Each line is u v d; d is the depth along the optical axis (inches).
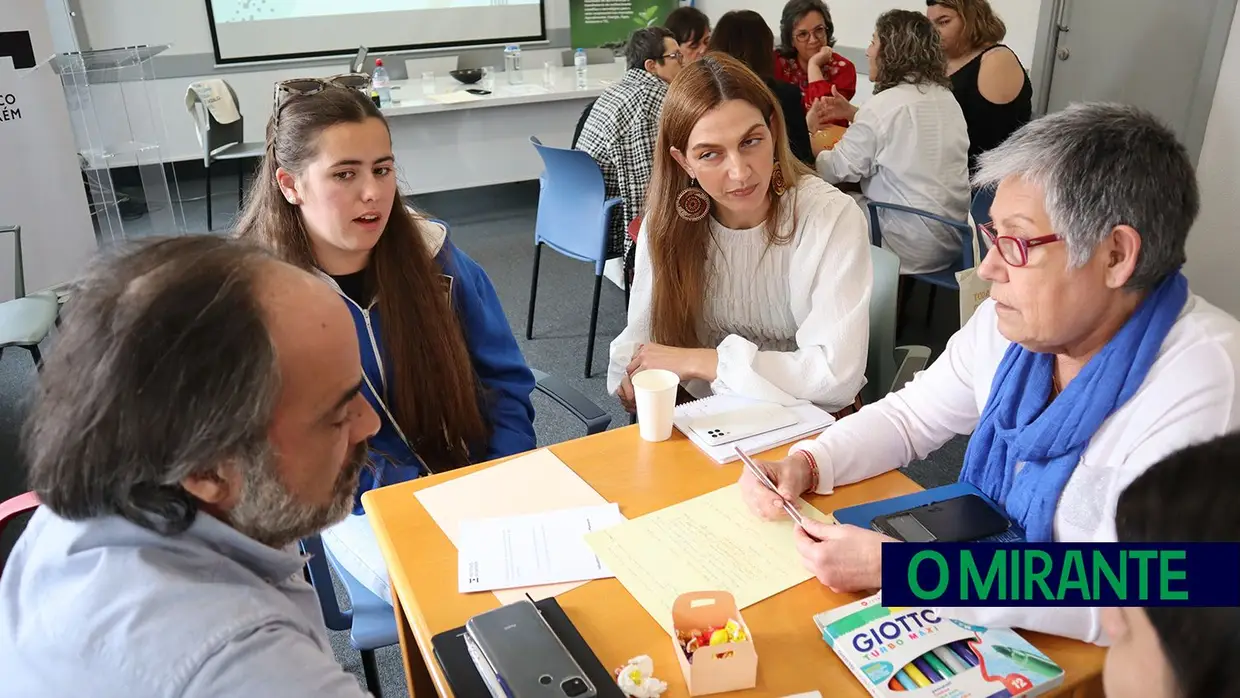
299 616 30.6
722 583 41.1
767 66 133.7
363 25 222.4
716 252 70.4
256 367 26.5
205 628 26.9
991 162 41.4
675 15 150.3
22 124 127.0
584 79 209.8
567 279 165.8
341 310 30.0
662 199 69.2
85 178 142.9
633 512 47.3
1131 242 37.2
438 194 227.3
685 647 35.7
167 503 27.5
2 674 27.9
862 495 49.0
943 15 134.0
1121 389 39.9
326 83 60.6
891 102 116.5
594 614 39.4
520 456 54.1
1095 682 34.8
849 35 201.6
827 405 64.2
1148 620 14.2
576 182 121.5
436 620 39.6
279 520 29.9
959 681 33.9
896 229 119.2
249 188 67.9
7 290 131.4
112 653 26.5
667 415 54.4
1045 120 39.7
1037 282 39.4
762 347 74.0
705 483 50.1
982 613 36.4
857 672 34.7
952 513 44.5
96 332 26.1
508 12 236.4
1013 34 158.9
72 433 26.0
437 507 48.7
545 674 33.6
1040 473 43.2
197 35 208.4
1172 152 37.0
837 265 65.9
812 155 133.3
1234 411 37.4
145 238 29.6
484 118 207.2
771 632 37.8
